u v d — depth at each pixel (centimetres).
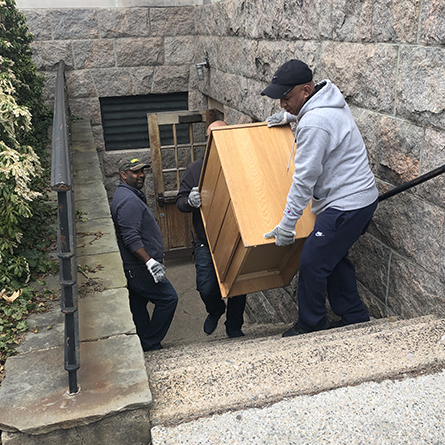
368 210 258
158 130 734
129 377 199
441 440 169
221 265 326
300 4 383
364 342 224
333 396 191
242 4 522
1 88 292
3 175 261
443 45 235
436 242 262
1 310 258
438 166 250
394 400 188
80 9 709
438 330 230
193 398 191
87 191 468
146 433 186
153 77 776
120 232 349
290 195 250
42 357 218
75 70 740
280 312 521
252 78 526
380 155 299
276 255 307
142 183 366
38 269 303
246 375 204
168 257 809
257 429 177
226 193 287
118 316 254
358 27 306
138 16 734
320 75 365
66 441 179
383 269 317
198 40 746
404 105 271
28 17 694
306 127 239
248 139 297
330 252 264
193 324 592
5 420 174
